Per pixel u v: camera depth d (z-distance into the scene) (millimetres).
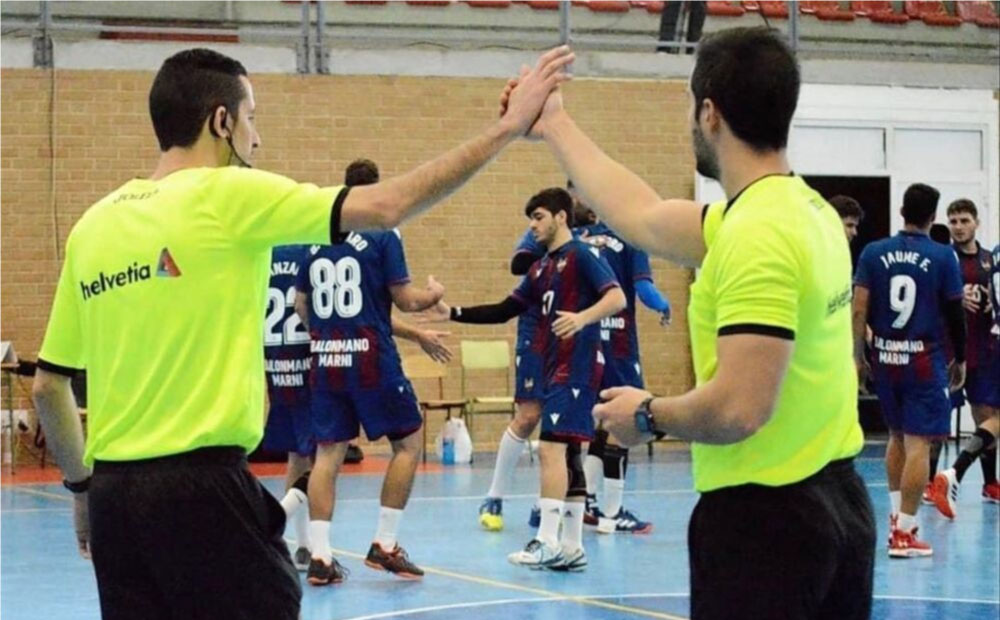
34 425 16016
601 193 3484
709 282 3014
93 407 3518
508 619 7270
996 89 19016
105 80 16266
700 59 3105
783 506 2939
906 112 18641
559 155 3582
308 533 8820
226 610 3375
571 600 7840
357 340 8219
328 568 8320
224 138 3578
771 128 3031
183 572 3365
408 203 3359
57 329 3635
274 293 8508
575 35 18141
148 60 16391
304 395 8547
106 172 16266
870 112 18500
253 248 3420
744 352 2824
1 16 16438
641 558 9414
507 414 17422
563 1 17453
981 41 19328
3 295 16031
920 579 8609
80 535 3848
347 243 8195
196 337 3391
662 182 17844
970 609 7609
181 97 3551
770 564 2920
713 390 2848
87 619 7402
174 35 16750
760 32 3076
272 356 8586
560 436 8844
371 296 8242
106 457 3439
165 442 3369
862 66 18562
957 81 18906
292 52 16891
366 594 8008
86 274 3506
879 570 8953
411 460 8523
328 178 16938
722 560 2955
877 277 9523
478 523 11133
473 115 17375
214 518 3354
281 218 3371
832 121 18391
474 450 17297
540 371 10414
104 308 3467
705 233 3188
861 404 18906
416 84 17219
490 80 17453
